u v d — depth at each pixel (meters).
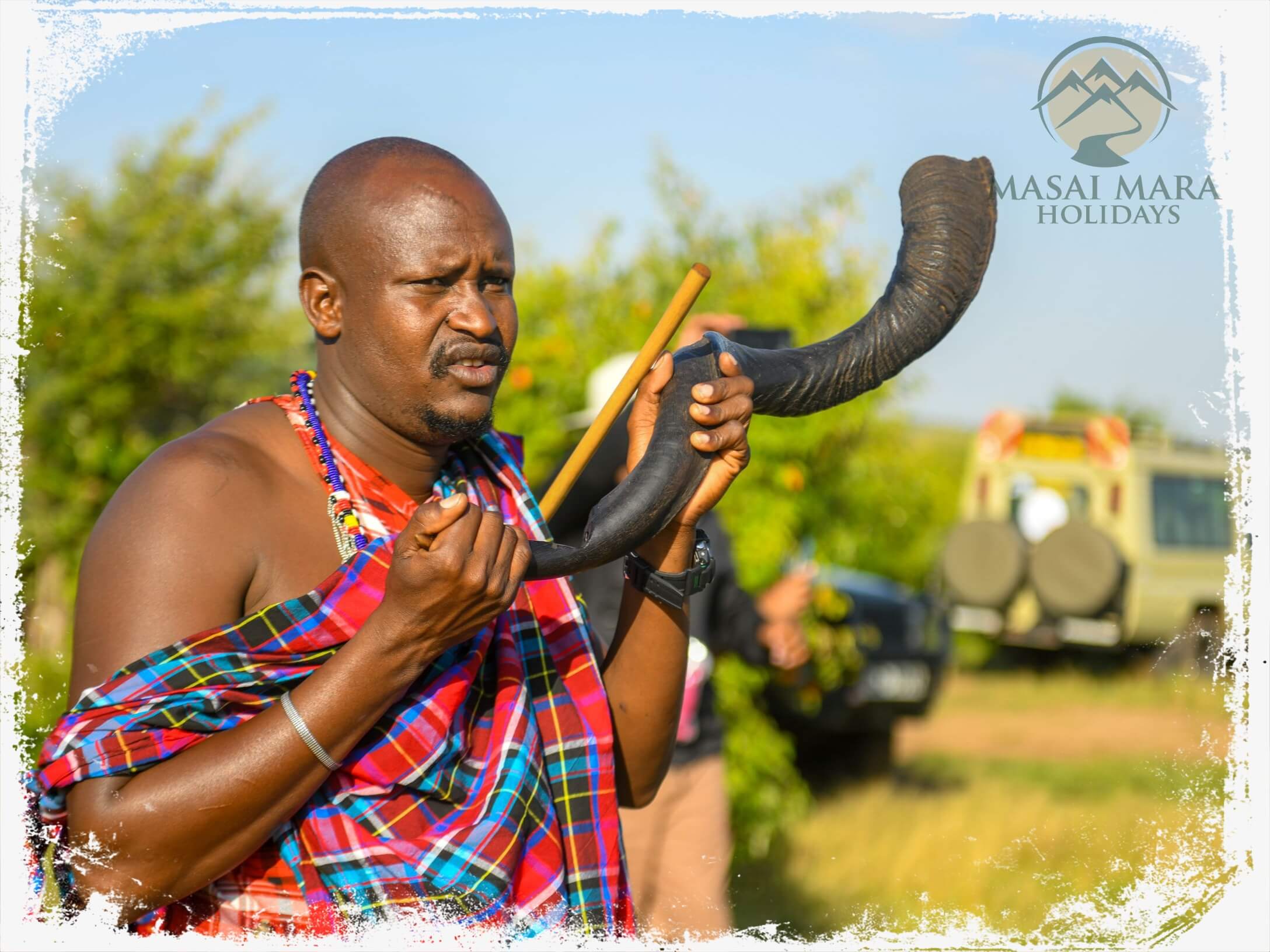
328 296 2.58
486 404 2.55
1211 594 15.53
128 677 2.27
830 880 6.98
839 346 2.85
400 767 2.41
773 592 6.59
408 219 2.46
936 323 2.87
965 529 15.80
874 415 8.63
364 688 2.23
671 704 2.99
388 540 2.47
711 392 2.69
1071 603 15.12
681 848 4.98
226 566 2.38
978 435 16.92
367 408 2.58
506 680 2.63
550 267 8.88
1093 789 9.77
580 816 2.74
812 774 10.39
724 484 2.78
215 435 2.52
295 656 2.35
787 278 8.71
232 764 2.21
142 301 9.64
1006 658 16.64
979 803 9.08
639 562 2.90
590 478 5.02
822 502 8.41
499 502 2.83
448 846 2.43
